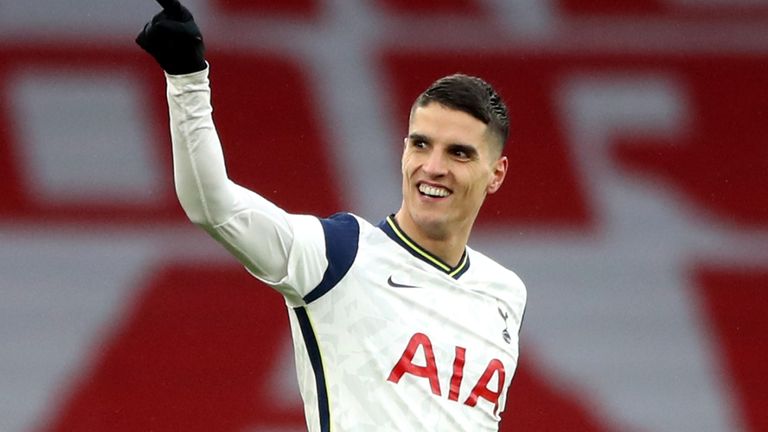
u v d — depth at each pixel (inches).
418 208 476.4
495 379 488.1
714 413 1264.8
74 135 1295.5
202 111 411.2
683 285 1301.7
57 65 1317.7
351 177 1314.0
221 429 1218.0
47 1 1334.9
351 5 1363.2
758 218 1331.2
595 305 1285.7
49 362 1225.4
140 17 1339.8
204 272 1264.8
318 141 1326.3
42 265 1250.6
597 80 1360.7
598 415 1253.7
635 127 1349.7
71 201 1273.4
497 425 495.5
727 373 1277.1
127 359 1233.4
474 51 1359.5
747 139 1354.6
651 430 1251.2
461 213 482.3
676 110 1353.3
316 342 461.1
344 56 1350.9
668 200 1328.7
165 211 1280.8
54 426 1210.0
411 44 1352.1
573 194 1323.8
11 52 1315.2
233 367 1237.7
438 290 484.1
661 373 1268.5
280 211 444.1
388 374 460.4
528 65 1355.8
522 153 1333.7
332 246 459.5
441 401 467.5
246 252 430.0
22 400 1211.9
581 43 1368.1
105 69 1322.6
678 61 1371.8
